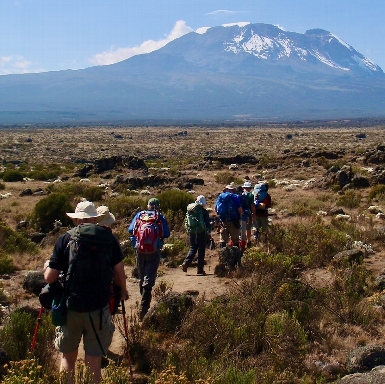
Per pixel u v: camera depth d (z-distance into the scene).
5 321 7.71
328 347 7.26
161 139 138.12
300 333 7.23
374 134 141.00
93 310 5.44
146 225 8.77
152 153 80.69
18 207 23.78
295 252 12.21
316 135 143.75
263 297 8.31
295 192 27.02
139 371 6.67
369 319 8.13
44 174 40.47
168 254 13.20
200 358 6.49
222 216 12.77
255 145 99.56
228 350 6.97
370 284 9.81
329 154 42.78
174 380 5.53
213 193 27.75
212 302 8.27
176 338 7.46
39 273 10.23
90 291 5.39
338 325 7.93
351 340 7.48
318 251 12.02
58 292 5.51
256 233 13.74
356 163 38.66
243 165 43.31
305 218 18.08
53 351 6.77
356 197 23.36
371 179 26.67
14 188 32.53
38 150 91.88
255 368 6.36
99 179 37.25
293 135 147.75
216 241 15.12
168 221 17.17
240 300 8.23
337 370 6.65
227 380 5.96
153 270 8.79
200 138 140.62
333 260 11.05
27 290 10.05
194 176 37.03
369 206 21.16
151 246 8.68
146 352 6.91
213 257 13.26
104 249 5.50
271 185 30.19
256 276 9.38
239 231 12.88
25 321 6.83
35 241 16.23
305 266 10.60
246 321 7.54
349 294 8.71
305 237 13.20
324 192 26.70
